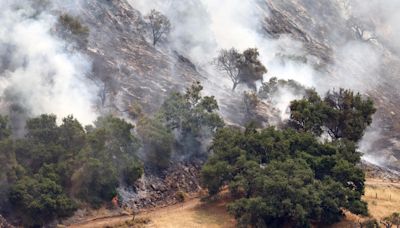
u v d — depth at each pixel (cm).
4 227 18800
